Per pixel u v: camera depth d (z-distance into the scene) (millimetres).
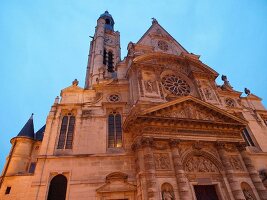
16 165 25062
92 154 22219
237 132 25766
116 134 24656
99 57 52188
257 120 32188
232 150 24312
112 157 22266
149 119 22109
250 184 22109
